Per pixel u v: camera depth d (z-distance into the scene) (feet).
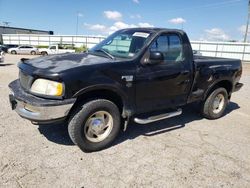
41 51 111.65
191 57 15.28
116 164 11.02
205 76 16.15
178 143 13.53
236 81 18.84
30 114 10.73
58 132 13.87
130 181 9.85
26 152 11.50
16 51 110.52
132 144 13.07
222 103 18.29
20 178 9.52
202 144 13.62
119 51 13.88
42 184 9.27
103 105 11.81
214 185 9.93
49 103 10.36
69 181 9.57
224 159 12.07
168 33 14.11
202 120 17.72
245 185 10.07
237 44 116.47
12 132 13.53
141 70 12.69
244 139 14.69
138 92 12.85
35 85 11.02
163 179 10.12
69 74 10.55
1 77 31.81
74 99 10.70
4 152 11.35
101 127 12.16
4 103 18.80
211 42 122.21
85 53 14.26
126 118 13.00
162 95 14.03
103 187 9.37
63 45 119.85
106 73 11.50
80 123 11.34
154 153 12.22
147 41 13.17
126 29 15.46
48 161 10.86
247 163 11.84
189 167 11.13
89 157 11.49
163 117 13.98
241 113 20.31
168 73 13.82
